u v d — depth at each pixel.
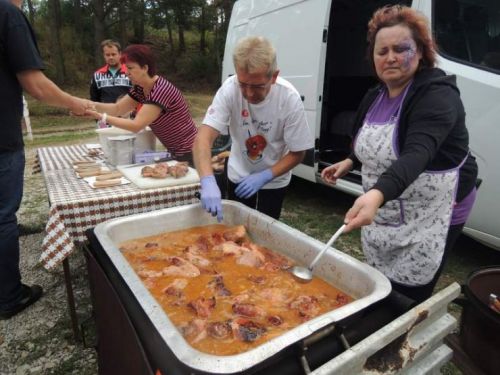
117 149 2.61
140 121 2.66
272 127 2.02
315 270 1.45
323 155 4.91
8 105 2.18
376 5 4.64
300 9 4.04
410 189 1.52
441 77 1.33
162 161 2.70
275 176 2.03
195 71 23.27
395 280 1.66
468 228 2.81
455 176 1.48
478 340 1.58
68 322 2.39
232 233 1.71
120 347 1.19
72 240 1.90
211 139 2.00
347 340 0.99
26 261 3.21
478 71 2.60
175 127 2.86
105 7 20.19
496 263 3.20
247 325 1.15
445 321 1.20
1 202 2.30
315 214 4.39
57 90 2.36
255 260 1.54
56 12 20.55
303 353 0.89
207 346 1.06
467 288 1.68
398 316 1.11
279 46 4.36
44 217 4.19
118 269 1.18
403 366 1.06
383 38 1.35
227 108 2.01
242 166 2.28
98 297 1.39
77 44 21.09
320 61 3.82
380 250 1.72
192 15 26.27
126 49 2.62
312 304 1.26
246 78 1.62
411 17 1.32
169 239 1.72
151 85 2.71
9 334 2.29
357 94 5.35
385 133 1.47
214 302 1.27
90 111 2.57
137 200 2.05
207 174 1.83
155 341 0.92
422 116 1.27
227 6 21.11
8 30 2.06
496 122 2.51
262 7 4.67
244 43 1.61
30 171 6.32
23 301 2.49
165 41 27.36
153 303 1.01
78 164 2.66
